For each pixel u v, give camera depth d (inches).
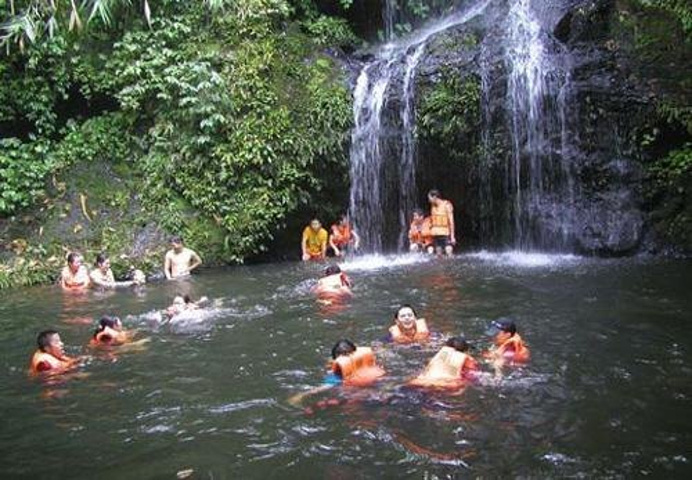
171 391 249.4
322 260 551.5
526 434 199.2
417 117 565.3
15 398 248.7
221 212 548.4
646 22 515.2
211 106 543.8
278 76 583.2
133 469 189.9
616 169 511.2
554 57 539.2
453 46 586.2
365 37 739.4
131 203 550.9
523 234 550.3
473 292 388.2
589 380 239.8
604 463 180.7
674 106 490.0
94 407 237.0
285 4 611.5
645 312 327.3
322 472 182.9
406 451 191.8
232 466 188.7
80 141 568.4
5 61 561.6
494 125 546.6
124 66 573.9
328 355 283.6
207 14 593.0
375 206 591.5
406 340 293.7
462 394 229.9
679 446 189.0
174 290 442.6
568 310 336.8
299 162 558.9
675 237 494.6
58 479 185.9
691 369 247.9
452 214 557.6
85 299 425.1
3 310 399.9
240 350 295.4
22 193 531.2
